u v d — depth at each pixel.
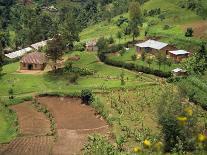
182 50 139.00
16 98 117.75
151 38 160.00
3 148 86.81
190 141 56.31
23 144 88.88
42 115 108.44
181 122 32.12
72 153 81.88
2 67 153.75
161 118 63.81
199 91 102.75
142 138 81.31
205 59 123.56
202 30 158.38
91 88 118.75
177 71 121.00
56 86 124.88
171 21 180.50
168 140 61.62
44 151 83.75
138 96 109.62
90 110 107.62
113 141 84.62
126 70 134.12
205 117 85.25
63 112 107.94
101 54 147.75
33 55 148.62
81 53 159.62
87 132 93.69
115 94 112.94
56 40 140.25
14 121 103.56
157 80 121.19
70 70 137.38
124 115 98.19
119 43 160.88
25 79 133.25
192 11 186.88
